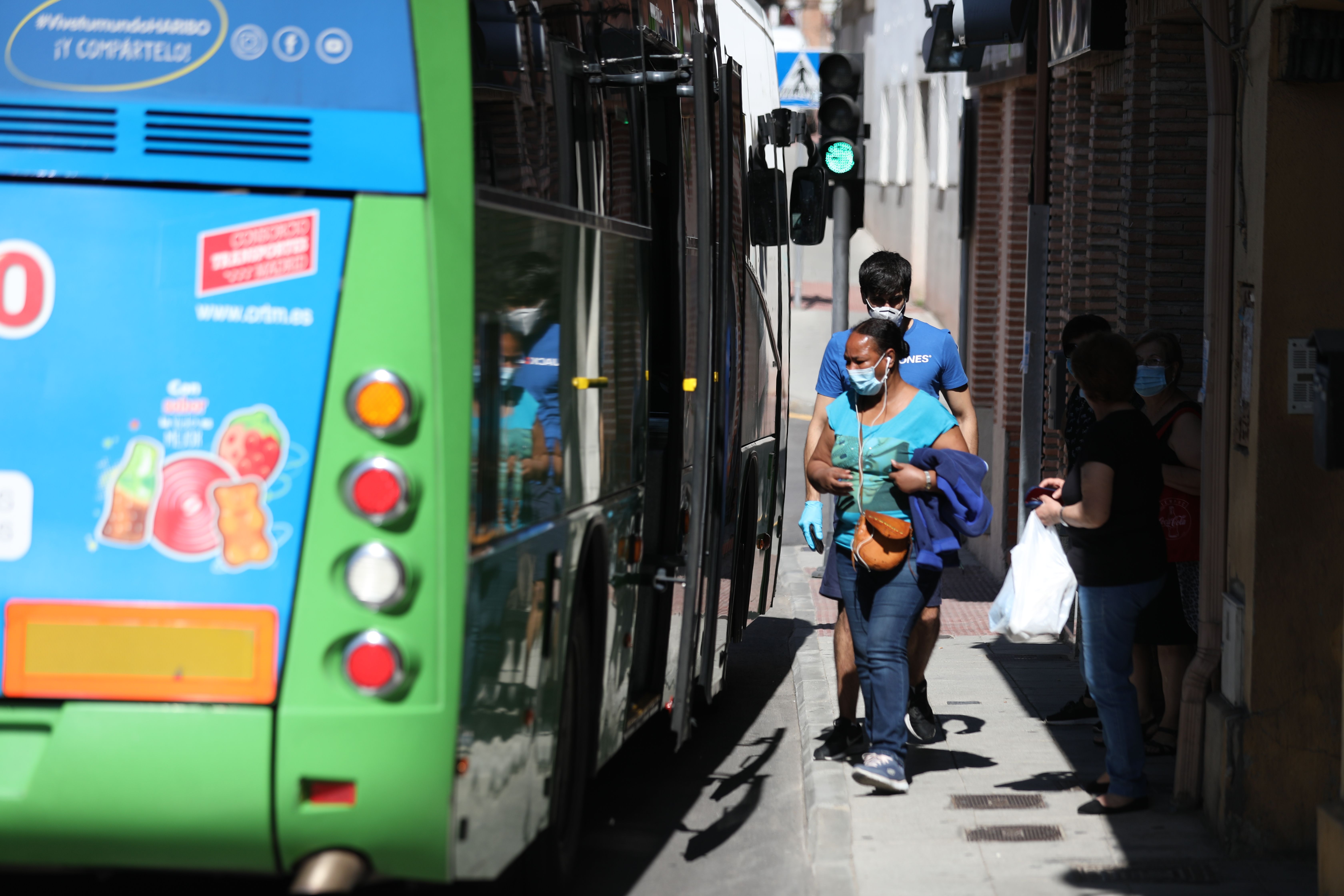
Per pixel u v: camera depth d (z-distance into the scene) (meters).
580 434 17.31
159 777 13.29
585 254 17.59
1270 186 18.59
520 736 15.35
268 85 13.66
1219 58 19.77
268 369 13.46
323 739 13.26
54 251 13.64
